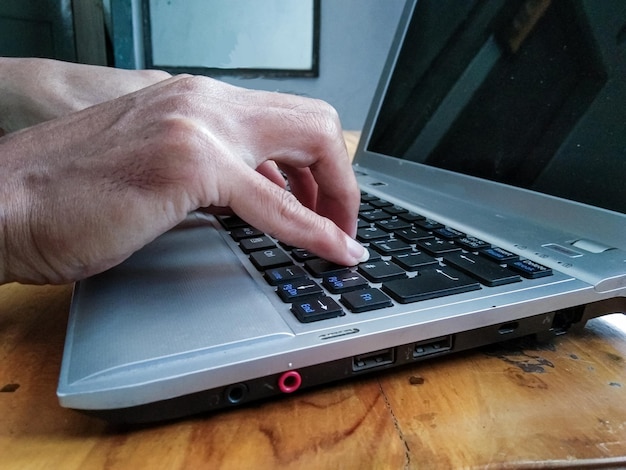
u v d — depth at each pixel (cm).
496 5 56
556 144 45
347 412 26
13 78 52
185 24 152
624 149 39
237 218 46
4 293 40
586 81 44
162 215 30
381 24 166
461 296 31
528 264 35
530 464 22
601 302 34
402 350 29
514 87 52
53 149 31
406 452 23
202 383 24
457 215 49
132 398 23
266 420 25
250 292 32
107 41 143
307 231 34
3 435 24
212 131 32
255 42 160
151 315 29
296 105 37
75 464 22
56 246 30
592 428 25
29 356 31
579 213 42
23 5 140
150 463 22
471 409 26
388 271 34
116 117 33
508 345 33
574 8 46
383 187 63
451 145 60
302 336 27
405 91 72
